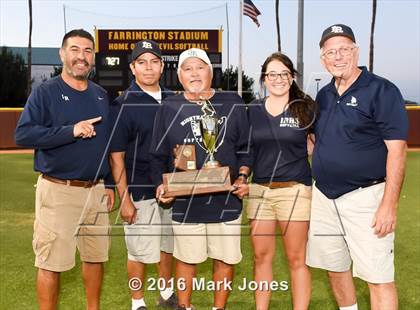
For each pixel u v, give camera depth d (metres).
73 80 2.99
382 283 2.79
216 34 12.14
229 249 3.14
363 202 2.82
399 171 2.67
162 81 11.73
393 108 2.66
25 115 2.88
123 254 4.81
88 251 3.21
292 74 2.99
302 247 3.14
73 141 2.88
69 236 3.07
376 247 2.79
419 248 5.13
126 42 12.38
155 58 3.35
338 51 2.74
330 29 2.79
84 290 3.97
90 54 2.98
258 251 3.23
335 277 3.13
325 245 3.04
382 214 2.71
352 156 2.79
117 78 12.49
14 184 9.32
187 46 12.24
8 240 5.45
